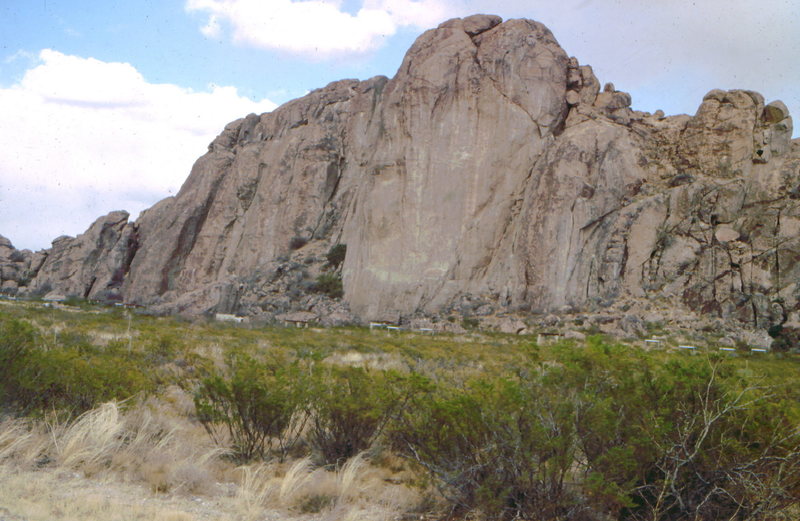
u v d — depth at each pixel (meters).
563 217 58.41
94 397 11.57
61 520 7.09
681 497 8.01
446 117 67.31
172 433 11.09
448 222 65.06
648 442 7.87
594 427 8.02
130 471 9.34
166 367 20.17
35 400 11.10
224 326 50.22
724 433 8.02
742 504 7.88
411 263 64.81
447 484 8.56
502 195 64.56
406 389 10.78
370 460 10.61
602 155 59.84
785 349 47.94
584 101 66.94
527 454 7.96
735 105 60.75
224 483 9.57
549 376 8.54
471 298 62.06
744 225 55.88
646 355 8.94
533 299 58.12
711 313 52.84
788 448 7.91
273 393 10.64
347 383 11.60
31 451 9.44
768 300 51.88
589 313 54.81
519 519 8.04
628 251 57.12
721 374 8.57
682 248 55.47
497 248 63.88
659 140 63.09
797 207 54.72
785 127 58.94
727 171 58.50
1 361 10.82
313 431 11.37
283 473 10.18
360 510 8.66
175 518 7.52
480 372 22.12
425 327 57.75
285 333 47.03
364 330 57.94
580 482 7.91
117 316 53.88
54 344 17.39
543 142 64.62
